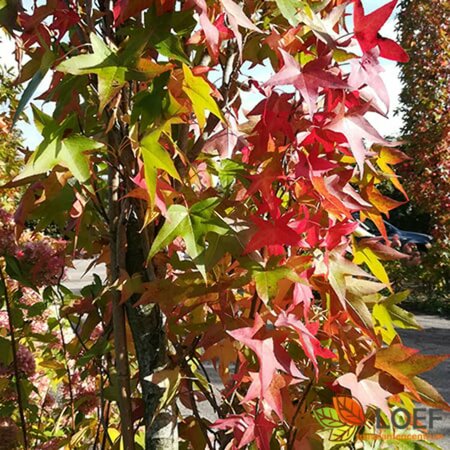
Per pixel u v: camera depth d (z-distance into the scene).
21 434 1.27
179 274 0.94
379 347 0.95
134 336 1.00
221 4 0.85
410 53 7.81
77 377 1.51
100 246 1.13
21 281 1.18
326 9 1.01
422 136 7.58
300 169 0.87
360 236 1.17
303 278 0.86
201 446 1.09
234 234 0.86
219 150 1.07
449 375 4.23
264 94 0.98
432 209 7.47
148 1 0.84
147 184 0.79
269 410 0.90
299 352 1.10
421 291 7.55
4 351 1.29
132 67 0.78
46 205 1.02
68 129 0.82
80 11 0.94
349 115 0.88
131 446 0.98
